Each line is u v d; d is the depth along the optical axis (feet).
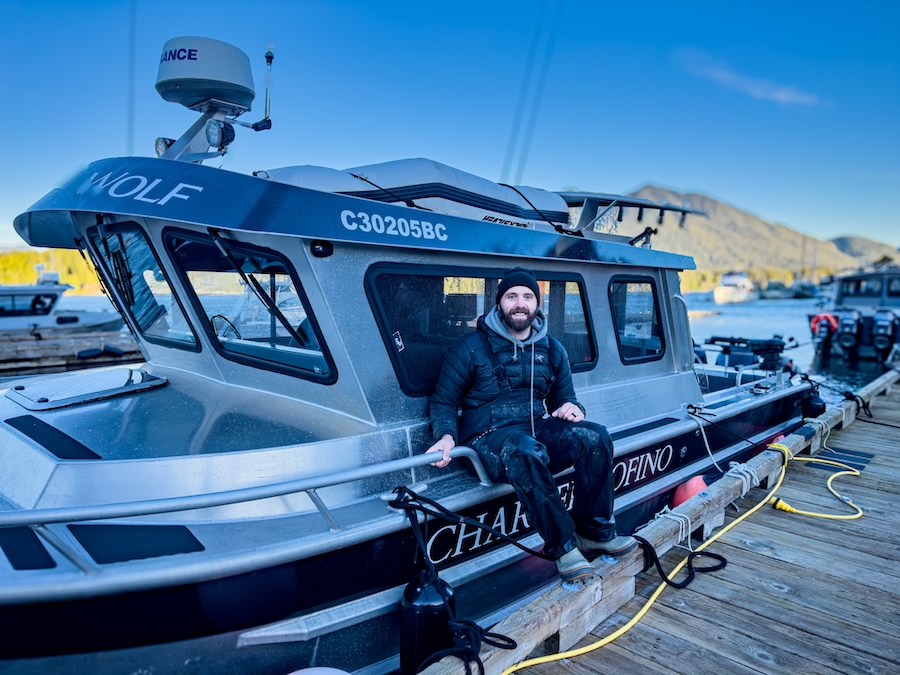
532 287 9.27
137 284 11.44
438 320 10.07
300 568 7.50
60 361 44.60
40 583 6.34
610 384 13.47
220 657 7.24
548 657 9.07
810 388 21.93
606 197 15.12
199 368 11.13
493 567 9.76
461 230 10.00
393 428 9.35
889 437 23.02
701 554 12.44
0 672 6.59
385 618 8.36
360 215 8.85
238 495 6.97
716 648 9.57
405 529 8.46
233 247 9.21
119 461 7.89
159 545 7.19
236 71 10.16
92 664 6.75
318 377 9.36
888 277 68.74
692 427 14.44
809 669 9.11
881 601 10.97
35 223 11.87
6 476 8.42
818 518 14.80
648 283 14.46
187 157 10.09
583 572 9.25
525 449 8.64
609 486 9.86
